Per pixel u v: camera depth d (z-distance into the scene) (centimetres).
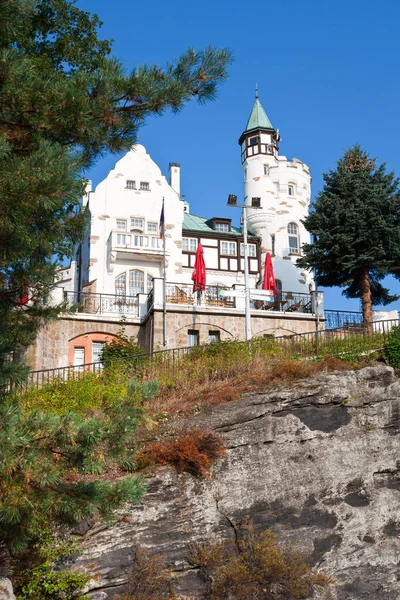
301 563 1527
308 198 4556
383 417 1839
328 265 3106
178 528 1527
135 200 3922
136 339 2902
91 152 1341
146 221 3903
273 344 2342
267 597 1452
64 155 1085
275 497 1638
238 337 2884
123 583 1427
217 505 1584
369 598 1533
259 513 1606
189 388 1967
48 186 1031
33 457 1020
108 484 1102
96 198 3869
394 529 1666
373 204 3088
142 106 1324
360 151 3378
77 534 1445
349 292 3212
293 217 4403
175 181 4494
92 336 2833
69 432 1057
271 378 1961
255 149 4541
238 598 1430
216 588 1437
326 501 1670
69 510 1066
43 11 2088
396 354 2153
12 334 1248
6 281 1188
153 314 2817
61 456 1127
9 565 1242
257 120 4591
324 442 1758
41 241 1208
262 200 4400
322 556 1577
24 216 1062
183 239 4091
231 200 2742
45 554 1371
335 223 3117
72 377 2111
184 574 1475
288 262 4284
